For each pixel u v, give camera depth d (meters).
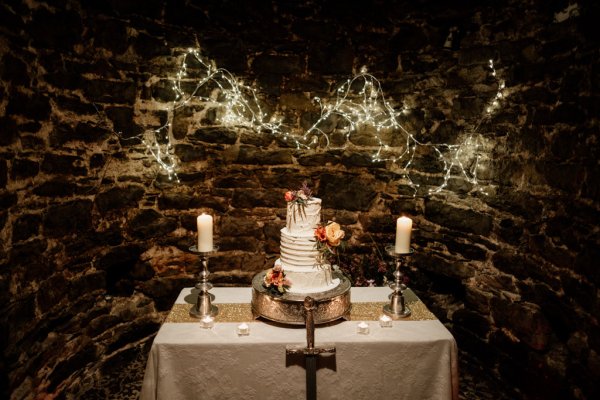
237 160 3.60
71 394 2.81
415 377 2.16
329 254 2.29
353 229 3.73
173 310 2.42
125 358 3.27
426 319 2.37
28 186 2.42
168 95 3.33
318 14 3.51
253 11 3.46
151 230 3.38
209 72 3.44
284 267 2.29
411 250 2.40
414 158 3.53
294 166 3.68
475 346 3.21
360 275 3.50
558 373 2.54
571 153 2.46
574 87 2.45
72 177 2.76
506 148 2.97
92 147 2.90
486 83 3.10
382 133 3.60
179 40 3.31
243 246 3.69
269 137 3.62
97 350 3.05
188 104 3.42
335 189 3.69
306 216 2.27
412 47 3.43
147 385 2.08
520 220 2.87
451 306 3.45
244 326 2.14
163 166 3.39
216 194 3.60
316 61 3.56
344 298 2.27
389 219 3.67
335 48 3.54
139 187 3.29
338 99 3.61
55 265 2.66
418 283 3.59
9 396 2.25
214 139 3.53
